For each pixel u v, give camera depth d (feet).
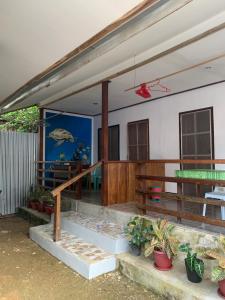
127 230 12.26
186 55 13.47
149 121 22.31
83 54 12.01
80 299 9.29
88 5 8.12
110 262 11.26
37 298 9.39
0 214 22.39
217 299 8.01
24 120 34.65
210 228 10.89
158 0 7.81
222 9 9.98
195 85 18.44
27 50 11.43
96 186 24.70
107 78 15.98
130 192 17.06
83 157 27.78
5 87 17.06
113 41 10.42
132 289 9.93
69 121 26.94
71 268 11.74
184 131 19.70
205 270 9.71
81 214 16.93
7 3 8.07
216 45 12.35
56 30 9.70
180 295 8.70
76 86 18.85
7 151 22.94
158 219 11.68
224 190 13.14
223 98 17.43
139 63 13.84
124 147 24.67
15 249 14.32
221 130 17.51
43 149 24.71
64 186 13.99
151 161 14.65
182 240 10.96
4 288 10.10
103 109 16.28
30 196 22.56
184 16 10.39
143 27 9.17
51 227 16.42
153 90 19.56
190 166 19.25
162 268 10.00
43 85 16.42
